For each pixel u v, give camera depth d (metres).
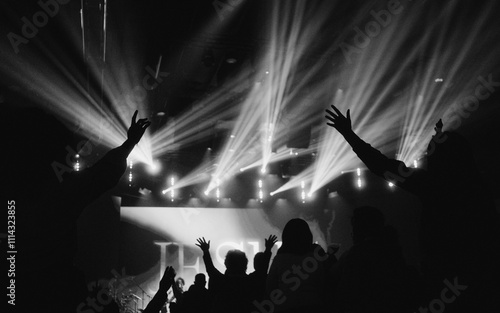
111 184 1.58
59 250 1.46
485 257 1.79
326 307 3.00
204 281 5.36
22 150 1.47
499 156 12.51
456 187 1.91
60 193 1.46
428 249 1.94
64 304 1.45
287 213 16.89
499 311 1.73
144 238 15.61
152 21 8.70
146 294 15.02
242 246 16.34
